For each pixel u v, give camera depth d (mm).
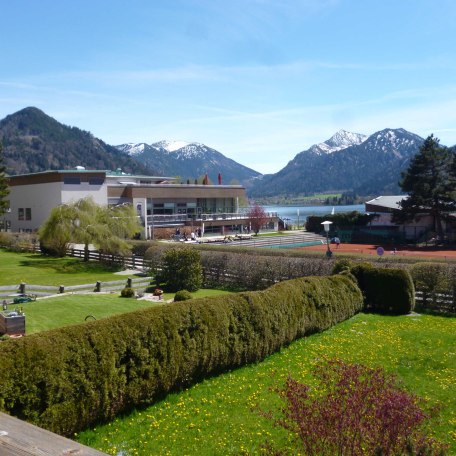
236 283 28406
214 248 34156
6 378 7629
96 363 8984
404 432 5629
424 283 21766
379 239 60688
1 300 22766
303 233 67875
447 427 8680
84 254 39281
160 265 30266
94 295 24344
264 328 13492
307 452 5789
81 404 8672
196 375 11562
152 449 8062
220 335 12062
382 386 6422
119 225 39312
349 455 5609
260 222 66875
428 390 10680
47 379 8148
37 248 43688
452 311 20938
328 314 17312
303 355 13914
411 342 15070
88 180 51594
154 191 57344
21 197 55406
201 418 9398
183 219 60188
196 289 27547
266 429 8773
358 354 13695
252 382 11570
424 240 57406
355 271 21547
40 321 17766
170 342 10609
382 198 69062
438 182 54469
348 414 5707
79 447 2270
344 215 67000
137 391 9805
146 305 21828
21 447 2248
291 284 15914
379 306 21062
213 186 64938
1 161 55062
